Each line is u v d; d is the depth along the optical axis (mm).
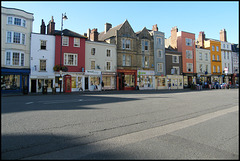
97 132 5332
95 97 15930
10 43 22234
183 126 6227
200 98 15398
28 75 23531
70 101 12391
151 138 4898
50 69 24750
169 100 13680
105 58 29406
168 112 8711
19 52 22891
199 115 8203
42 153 3775
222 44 46875
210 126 6203
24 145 4188
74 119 6816
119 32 31141
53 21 26656
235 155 3844
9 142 4359
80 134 5102
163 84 35969
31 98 15133
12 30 22469
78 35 27000
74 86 26469
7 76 22406
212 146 4348
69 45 26172
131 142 4562
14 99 14227
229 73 47312
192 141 4688
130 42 32344
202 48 44781
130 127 5961
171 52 37156
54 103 11258
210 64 43531
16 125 5867
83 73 26859
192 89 33656
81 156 3660
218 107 10523
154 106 10461
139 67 32875
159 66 35812
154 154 3828
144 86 33375
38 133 5098
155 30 36594
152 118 7348
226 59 47375
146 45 34469
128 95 18719
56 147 4117
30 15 24312
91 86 27891
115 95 18703
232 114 8422
